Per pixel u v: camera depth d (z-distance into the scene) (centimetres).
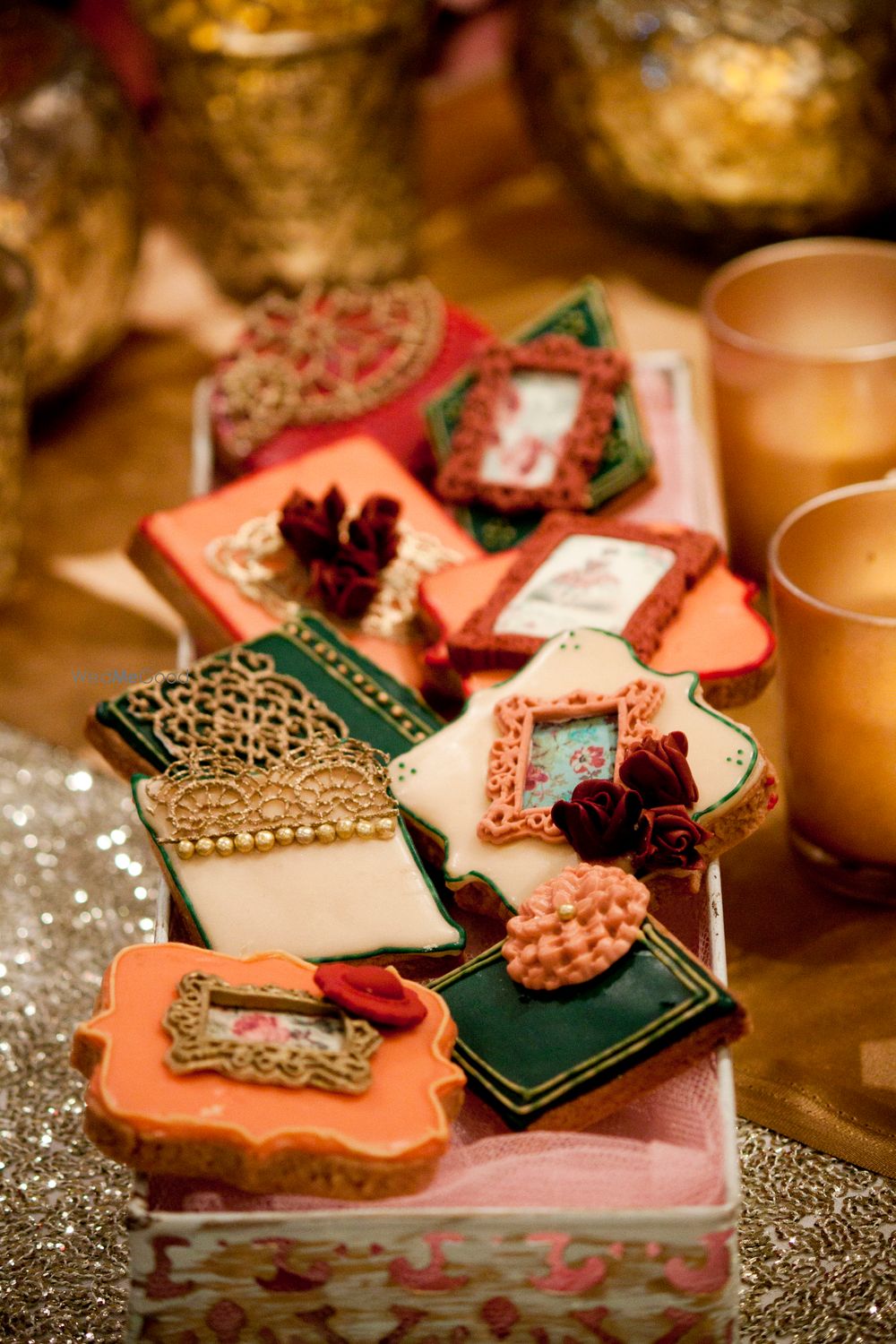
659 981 62
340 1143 59
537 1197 60
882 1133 67
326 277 102
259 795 67
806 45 91
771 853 75
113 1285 66
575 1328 61
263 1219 59
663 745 65
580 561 74
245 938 64
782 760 73
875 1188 67
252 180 98
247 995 61
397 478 80
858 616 67
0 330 84
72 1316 65
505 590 73
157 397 100
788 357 79
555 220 113
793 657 70
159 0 93
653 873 65
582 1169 60
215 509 78
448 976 63
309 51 93
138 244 96
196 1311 60
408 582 76
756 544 84
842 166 94
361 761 67
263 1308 60
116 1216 68
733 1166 60
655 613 72
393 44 96
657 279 106
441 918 65
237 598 76
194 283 110
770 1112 68
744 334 86
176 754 69
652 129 95
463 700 74
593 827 64
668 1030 61
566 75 96
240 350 85
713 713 67
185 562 77
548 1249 59
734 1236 60
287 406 84
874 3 91
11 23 95
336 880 65
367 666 72
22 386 87
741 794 65
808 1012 71
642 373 87
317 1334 61
